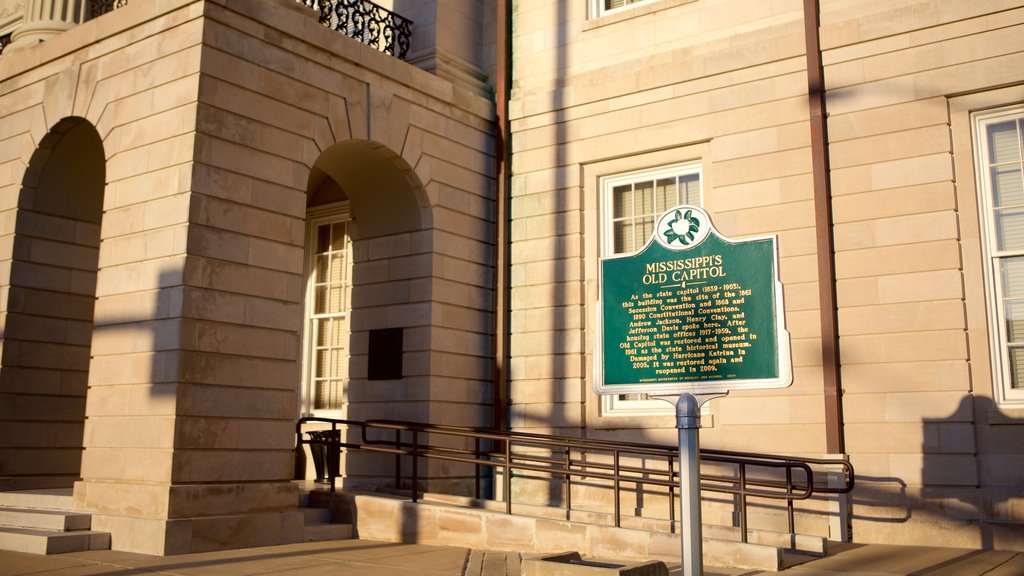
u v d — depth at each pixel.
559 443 11.88
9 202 13.62
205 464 10.64
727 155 13.26
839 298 12.07
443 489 13.84
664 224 7.30
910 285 11.62
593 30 15.02
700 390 6.89
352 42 13.20
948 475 11.08
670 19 14.24
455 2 15.65
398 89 13.95
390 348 14.42
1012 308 11.25
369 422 12.48
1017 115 11.45
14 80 13.94
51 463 13.74
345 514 12.29
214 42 11.38
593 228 14.45
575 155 14.75
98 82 12.49
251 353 11.33
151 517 10.25
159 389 10.65
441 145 14.60
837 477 11.59
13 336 13.38
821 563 9.55
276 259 11.80
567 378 14.16
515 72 15.79
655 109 14.05
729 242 6.99
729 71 13.45
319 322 16.62
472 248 14.94
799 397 12.19
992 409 11.02
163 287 10.91
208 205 11.07
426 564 9.54
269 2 12.09
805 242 12.44
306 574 8.80
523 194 15.19
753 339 6.73
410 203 14.41
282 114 12.15
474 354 14.70
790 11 13.19
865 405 11.70
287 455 11.60
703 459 10.94
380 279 14.73
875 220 11.97
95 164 14.13
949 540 10.94
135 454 10.74
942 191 11.59
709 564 9.50
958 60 11.72
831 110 12.49
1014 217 11.38
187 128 11.12
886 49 12.22
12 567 8.91
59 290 13.97
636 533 10.05
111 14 12.41
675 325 7.10
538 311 14.64
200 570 8.97
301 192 12.26
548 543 10.58
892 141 12.01
